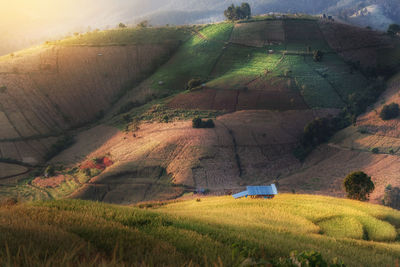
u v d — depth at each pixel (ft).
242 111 514.68
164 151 421.59
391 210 113.29
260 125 474.49
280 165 415.03
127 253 20.49
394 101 493.36
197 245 29.89
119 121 533.55
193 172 388.37
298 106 520.42
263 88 559.79
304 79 579.48
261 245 34.91
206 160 406.62
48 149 493.36
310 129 448.65
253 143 441.27
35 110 569.23
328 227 87.86
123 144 460.96
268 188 143.54
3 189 387.34
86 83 654.53
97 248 23.65
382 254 55.62
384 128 442.91
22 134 515.50
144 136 467.11
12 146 489.26
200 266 21.59
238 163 408.87
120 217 45.80
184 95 567.59
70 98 613.93
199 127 467.52
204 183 375.66
